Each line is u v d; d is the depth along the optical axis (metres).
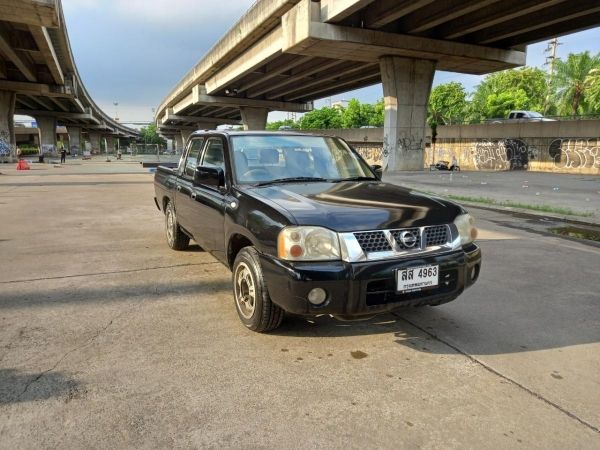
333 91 47.12
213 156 4.92
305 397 2.82
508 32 24.73
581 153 29.67
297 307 3.12
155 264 5.88
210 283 5.10
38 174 24.69
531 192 15.53
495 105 51.69
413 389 2.93
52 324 3.91
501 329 3.89
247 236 3.65
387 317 4.13
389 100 27.52
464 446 2.37
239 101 50.06
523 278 5.39
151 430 2.48
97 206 11.56
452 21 24.91
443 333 3.79
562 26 24.48
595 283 5.20
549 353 3.45
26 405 2.70
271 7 26.59
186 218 5.58
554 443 2.40
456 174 25.92
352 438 2.43
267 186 4.09
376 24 23.77
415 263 3.21
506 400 2.80
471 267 3.60
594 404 2.77
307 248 3.13
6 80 42.25
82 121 89.31
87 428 2.49
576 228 8.80
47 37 30.72
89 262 5.95
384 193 3.93
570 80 43.81
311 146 4.88
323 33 23.38
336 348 3.51
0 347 3.45
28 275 5.34
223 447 2.35
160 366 3.19
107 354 3.36
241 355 3.37
